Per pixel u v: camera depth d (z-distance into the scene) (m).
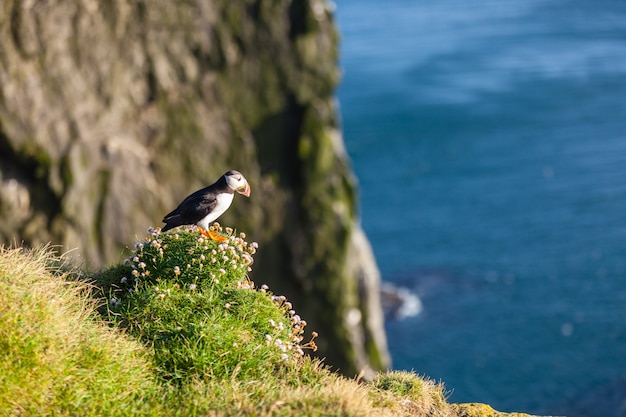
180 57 29.91
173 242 9.48
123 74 28.97
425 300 64.19
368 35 178.00
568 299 64.38
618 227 76.62
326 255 31.69
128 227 28.91
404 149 100.81
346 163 32.72
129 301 8.77
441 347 57.56
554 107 114.75
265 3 30.78
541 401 51.59
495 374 54.38
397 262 71.25
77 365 7.46
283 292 31.59
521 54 147.50
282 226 31.38
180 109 30.11
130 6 28.81
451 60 146.62
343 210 32.12
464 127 108.31
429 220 80.25
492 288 66.12
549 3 197.88
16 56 27.00
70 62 27.94
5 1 26.64
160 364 8.05
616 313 61.84
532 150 98.62
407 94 124.62
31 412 6.93
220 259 9.18
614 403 50.53
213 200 9.30
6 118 26.83
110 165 28.66
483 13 194.00
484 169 93.69
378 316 33.72
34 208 27.61
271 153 31.41
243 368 8.11
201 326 8.27
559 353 56.72
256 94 31.12
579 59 140.38
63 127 27.88
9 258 8.42
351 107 119.25
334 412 7.18
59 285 8.52
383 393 8.31
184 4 29.77
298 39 31.27
